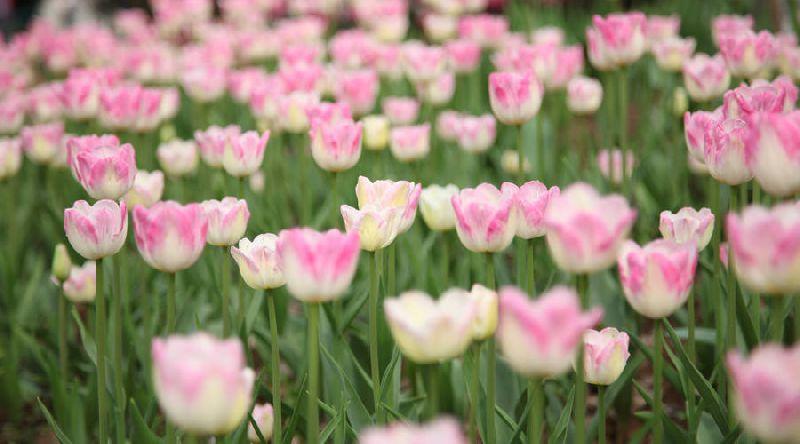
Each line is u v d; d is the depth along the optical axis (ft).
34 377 19.13
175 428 12.15
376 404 11.58
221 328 17.81
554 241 8.64
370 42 27.37
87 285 16.89
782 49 19.03
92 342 15.31
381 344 14.66
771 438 6.99
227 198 13.03
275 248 11.57
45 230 23.79
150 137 25.29
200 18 37.29
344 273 9.21
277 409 11.72
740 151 11.26
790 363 7.09
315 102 18.53
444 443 6.13
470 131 20.20
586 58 32.30
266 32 30.73
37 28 36.58
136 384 16.53
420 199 14.15
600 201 8.77
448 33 30.12
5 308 21.63
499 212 10.33
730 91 13.46
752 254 8.07
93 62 33.91
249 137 15.16
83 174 13.46
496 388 14.11
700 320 17.65
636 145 21.50
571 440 13.20
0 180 21.42
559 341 7.61
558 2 38.47
